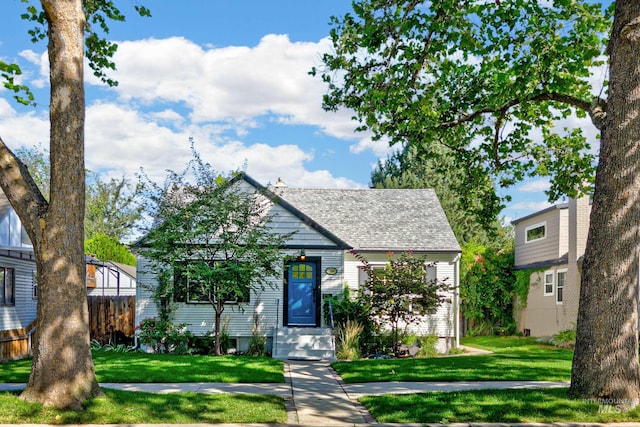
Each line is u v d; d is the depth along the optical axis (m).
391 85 12.64
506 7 12.58
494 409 9.14
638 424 8.48
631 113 9.40
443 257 23.97
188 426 8.43
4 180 9.46
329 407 10.10
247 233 19.05
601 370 9.33
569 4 12.53
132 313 25.73
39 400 9.05
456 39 11.68
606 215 9.45
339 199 27.22
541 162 15.73
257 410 9.36
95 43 12.62
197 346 20.69
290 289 21.89
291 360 18.61
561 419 8.66
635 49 9.41
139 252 19.12
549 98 13.40
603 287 9.39
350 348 19.67
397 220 25.69
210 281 18.12
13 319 19.98
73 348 9.20
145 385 11.88
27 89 10.13
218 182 19.33
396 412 9.31
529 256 29.16
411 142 14.77
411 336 22.31
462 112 14.84
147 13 12.88
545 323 27.39
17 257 18.98
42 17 12.55
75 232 9.37
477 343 26.20
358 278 23.72
